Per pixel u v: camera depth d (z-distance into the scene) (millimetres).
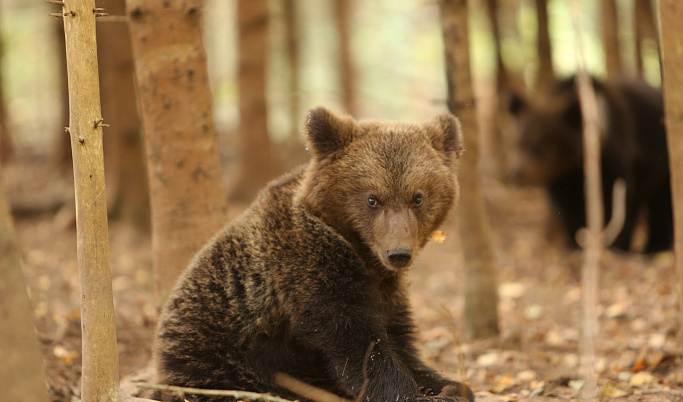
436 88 53906
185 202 9992
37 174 30406
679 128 7770
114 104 21500
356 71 48844
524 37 35688
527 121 20688
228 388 7961
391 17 59594
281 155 35750
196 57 9930
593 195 6078
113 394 6398
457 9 11570
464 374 7789
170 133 9906
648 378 9352
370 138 8367
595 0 36656
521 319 14953
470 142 11922
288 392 8031
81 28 6109
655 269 17469
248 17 26406
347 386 7504
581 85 6668
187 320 8023
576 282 17531
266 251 7867
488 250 12406
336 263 7863
